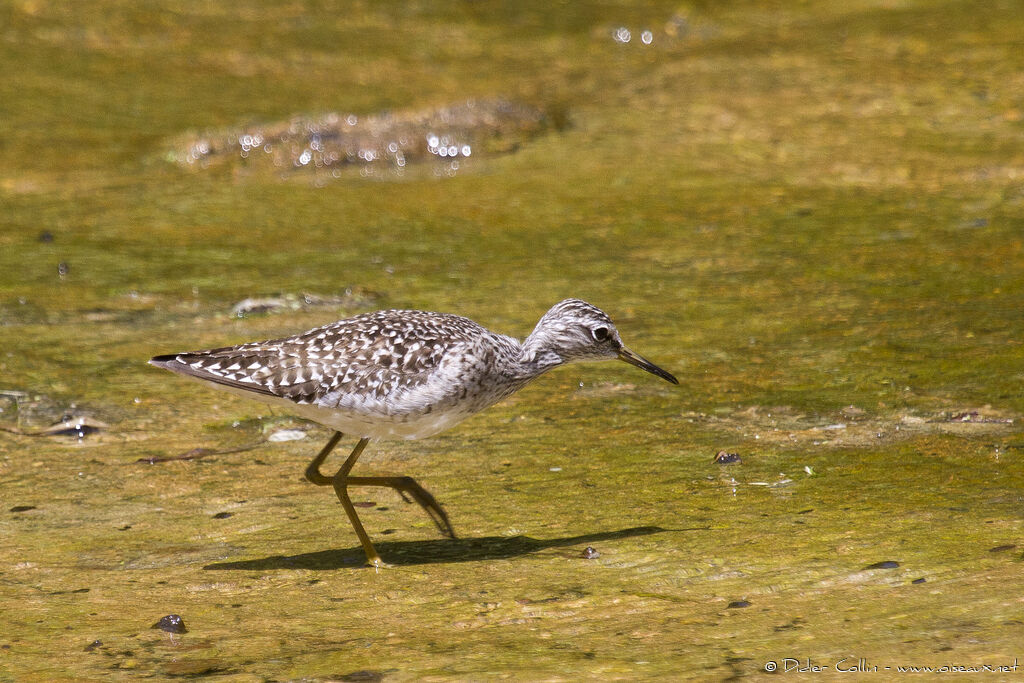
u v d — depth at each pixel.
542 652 7.30
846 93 25.42
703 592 8.11
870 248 17.20
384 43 31.48
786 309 14.91
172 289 16.39
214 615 8.14
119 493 10.35
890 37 29.09
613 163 22.44
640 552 8.86
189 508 10.05
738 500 9.77
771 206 19.55
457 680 6.93
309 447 11.47
